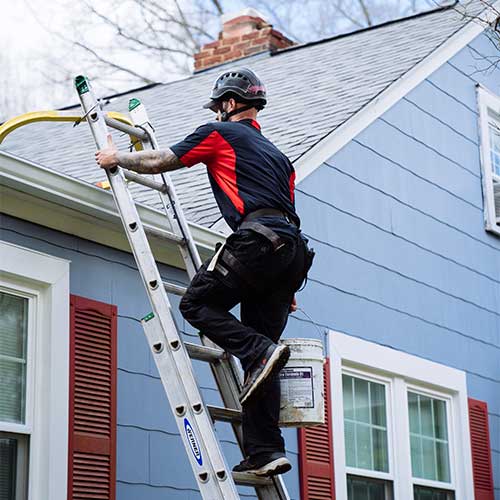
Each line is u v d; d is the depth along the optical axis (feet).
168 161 18.16
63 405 22.40
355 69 39.68
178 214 21.11
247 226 17.79
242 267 17.69
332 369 30.22
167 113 41.19
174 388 18.07
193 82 47.85
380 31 46.21
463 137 39.55
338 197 32.48
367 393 31.91
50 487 21.68
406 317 34.14
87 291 23.75
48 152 39.40
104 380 23.56
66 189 22.45
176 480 24.86
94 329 23.65
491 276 39.24
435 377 34.53
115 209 23.53
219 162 18.38
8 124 20.97
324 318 30.63
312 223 31.14
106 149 18.81
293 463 28.48
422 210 36.32
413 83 37.24
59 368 22.50
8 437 21.62
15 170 21.42
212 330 17.97
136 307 24.99
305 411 19.15
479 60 41.32
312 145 31.81
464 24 40.50
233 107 19.30
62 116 20.57
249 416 18.31
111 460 23.17
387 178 34.94
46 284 22.79
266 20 51.67
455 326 36.45
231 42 50.88
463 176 39.04
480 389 36.88
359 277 32.55
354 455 30.66
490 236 39.81
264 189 18.12
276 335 18.69
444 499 34.09
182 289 19.75
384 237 34.09
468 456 34.94
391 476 31.78
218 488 17.35
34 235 22.77
